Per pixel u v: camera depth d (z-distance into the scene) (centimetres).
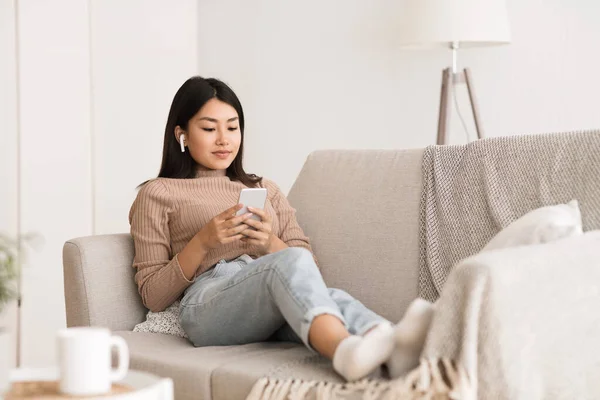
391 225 215
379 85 389
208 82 231
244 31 432
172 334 208
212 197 223
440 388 136
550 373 151
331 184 232
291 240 226
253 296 183
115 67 381
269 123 427
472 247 200
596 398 161
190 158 233
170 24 415
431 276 203
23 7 343
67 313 209
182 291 211
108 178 378
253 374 162
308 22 410
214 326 191
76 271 207
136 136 393
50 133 353
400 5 380
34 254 347
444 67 371
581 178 190
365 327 167
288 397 155
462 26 313
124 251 219
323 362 169
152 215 217
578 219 180
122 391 128
